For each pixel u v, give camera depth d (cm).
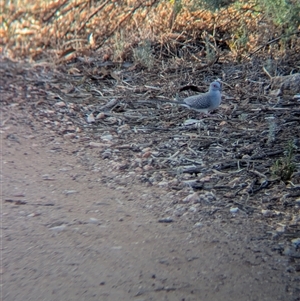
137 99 1473
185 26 1806
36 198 973
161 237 856
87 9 1814
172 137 1252
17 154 1147
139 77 1614
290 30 1575
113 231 872
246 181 1040
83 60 1714
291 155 1094
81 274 761
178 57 1728
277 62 1602
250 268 780
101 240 845
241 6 1714
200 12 1803
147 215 924
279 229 879
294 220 907
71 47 1777
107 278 753
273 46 1661
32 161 1121
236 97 1472
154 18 1814
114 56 1717
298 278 759
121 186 1030
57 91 1516
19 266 776
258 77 1566
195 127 1300
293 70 1584
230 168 1100
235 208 944
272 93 1477
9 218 904
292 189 1009
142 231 873
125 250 820
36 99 1450
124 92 1516
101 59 1731
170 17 1798
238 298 715
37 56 1758
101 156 1160
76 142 1225
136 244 836
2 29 1838
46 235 856
